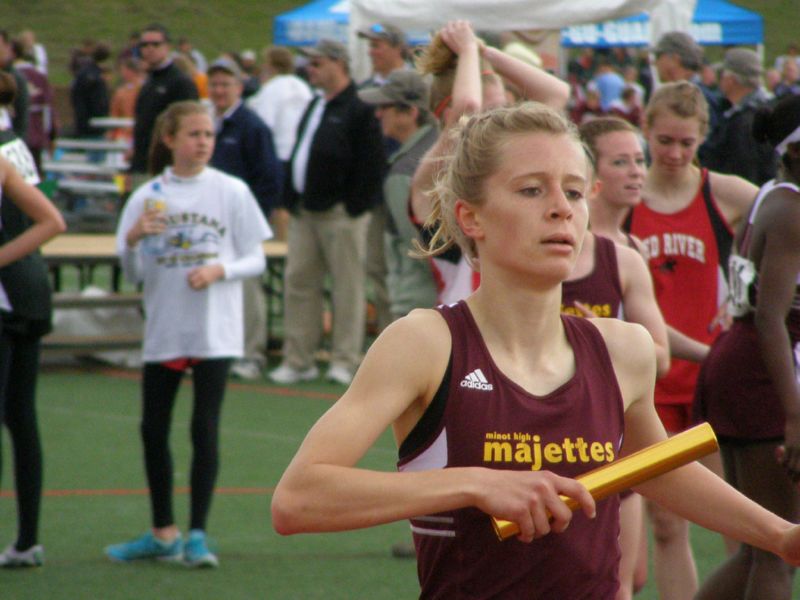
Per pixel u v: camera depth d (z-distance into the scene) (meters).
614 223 10.43
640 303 9.34
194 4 80.25
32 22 76.25
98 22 77.06
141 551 13.52
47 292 12.63
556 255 5.00
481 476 4.66
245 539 14.41
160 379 13.38
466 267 10.18
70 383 25.44
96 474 17.58
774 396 9.17
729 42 42.09
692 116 11.14
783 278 8.77
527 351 5.18
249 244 13.62
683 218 11.34
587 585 5.09
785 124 8.92
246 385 24.52
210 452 13.21
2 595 12.13
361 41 27.30
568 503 4.65
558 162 5.02
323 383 24.66
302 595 12.23
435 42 10.08
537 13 25.58
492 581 5.03
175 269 13.23
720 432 9.43
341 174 23.20
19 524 13.15
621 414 5.30
